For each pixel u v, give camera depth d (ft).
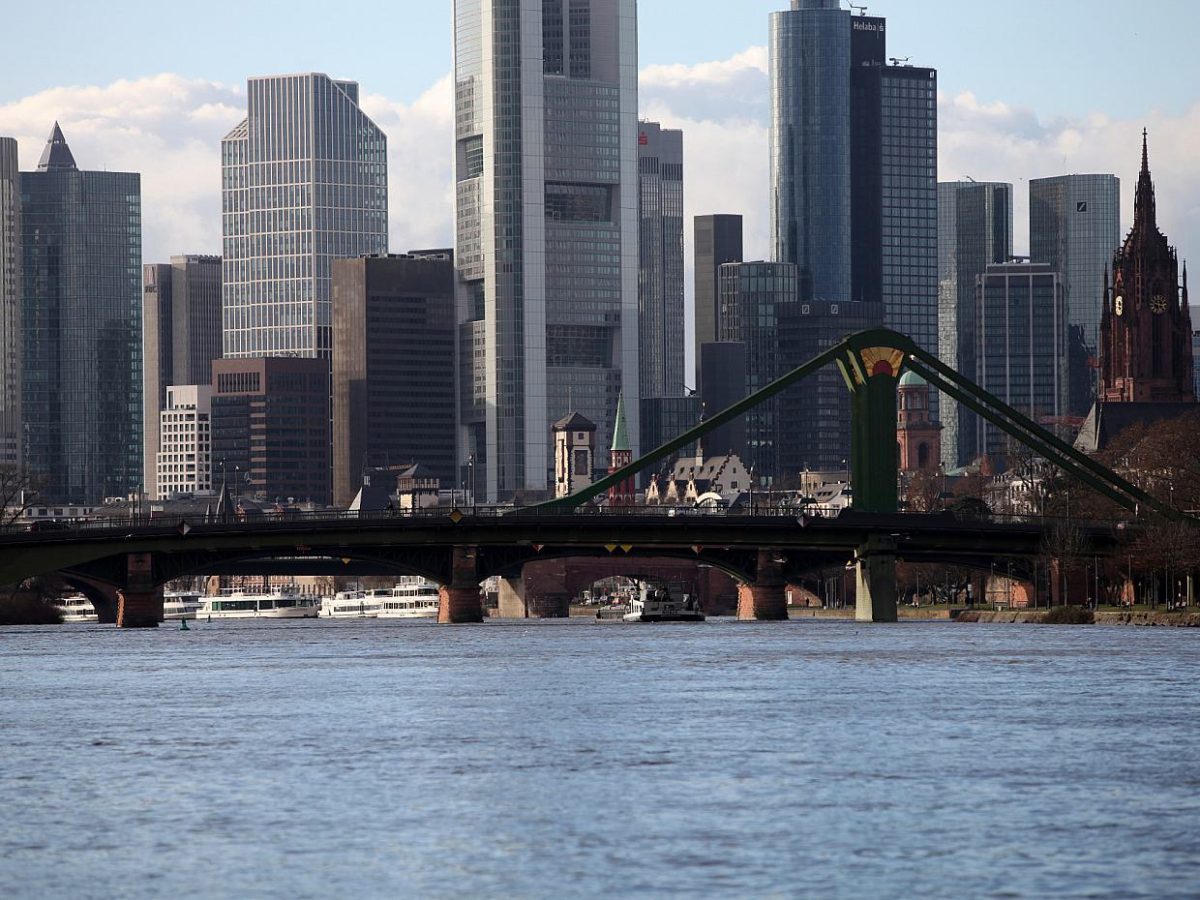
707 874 429.79
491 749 621.72
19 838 476.95
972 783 544.62
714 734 655.76
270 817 501.15
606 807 509.35
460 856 450.30
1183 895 410.11
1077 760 588.09
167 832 482.69
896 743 629.51
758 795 526.16
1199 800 517.14
